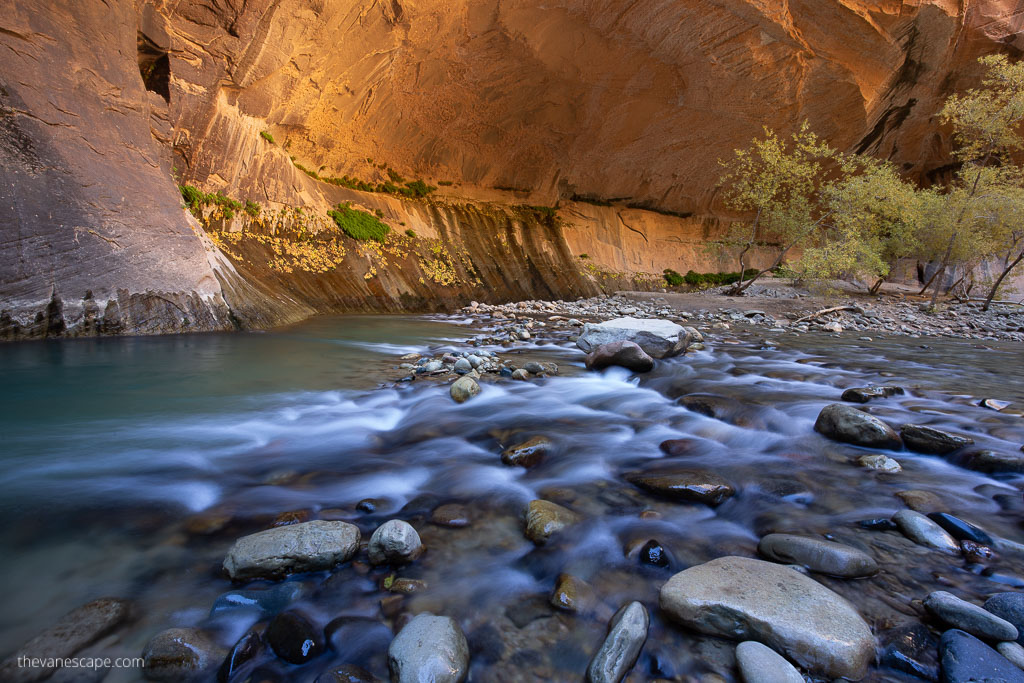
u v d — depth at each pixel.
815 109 16.38
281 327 9.17
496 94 16.17
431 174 17.69
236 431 3.67
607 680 1.47
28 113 6.17
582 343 7.13
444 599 1.88
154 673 1.50
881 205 15.38
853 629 1.60
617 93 16.56
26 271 6.14
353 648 1.64
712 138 18.39
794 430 3.78
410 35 12.84
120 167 7.33
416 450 3.39
